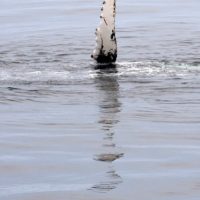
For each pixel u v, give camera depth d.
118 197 22.64
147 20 66.75
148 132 30.23
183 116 32.84
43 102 36.28
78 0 79.94
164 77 41.38
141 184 23.75
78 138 29.55
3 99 37.12
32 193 23.12
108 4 45.44
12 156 27.27
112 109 34.38
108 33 45.50
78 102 36.00
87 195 22.88
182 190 23.09
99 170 25.34
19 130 31.09
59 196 22.84
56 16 69.81
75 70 43.91
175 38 56.22
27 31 61.84
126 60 46.94
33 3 79.12
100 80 40.94
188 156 26.77
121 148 28.02
